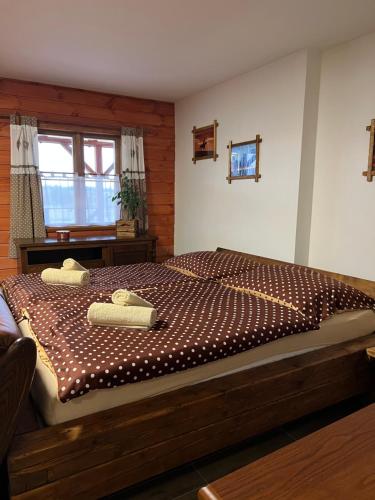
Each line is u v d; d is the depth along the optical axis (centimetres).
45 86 364
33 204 367
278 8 213
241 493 74
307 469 81
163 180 445
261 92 312
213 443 164
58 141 383
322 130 280
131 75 337
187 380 165
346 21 229
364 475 80
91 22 234
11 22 234
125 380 145
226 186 362
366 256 256
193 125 405
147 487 159
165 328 182
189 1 207
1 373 100
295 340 199
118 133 408
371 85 244
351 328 221
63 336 166
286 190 293
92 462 136
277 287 236
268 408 178
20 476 123
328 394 200
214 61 299
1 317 148
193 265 307
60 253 372
